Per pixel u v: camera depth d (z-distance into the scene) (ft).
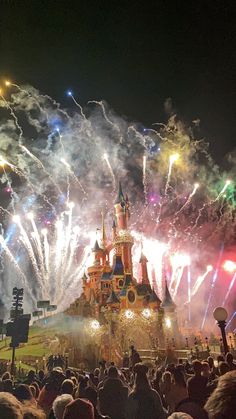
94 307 187.52
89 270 210.59
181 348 171.32
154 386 39.88
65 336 176.55
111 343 170.40
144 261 213.66
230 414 10.85
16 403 13.62
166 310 190.39
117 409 26.99
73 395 34.01
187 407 20.62
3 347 183.32
